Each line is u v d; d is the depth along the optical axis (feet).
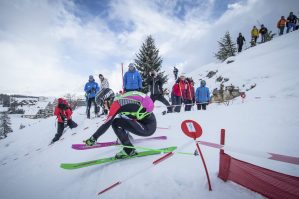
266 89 33.68
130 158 10.44
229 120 15.88
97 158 11.50
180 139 12.60
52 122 44.01
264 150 9.45
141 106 10.11
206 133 13.25
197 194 6.49
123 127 10.27
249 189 6.16
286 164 7.74
